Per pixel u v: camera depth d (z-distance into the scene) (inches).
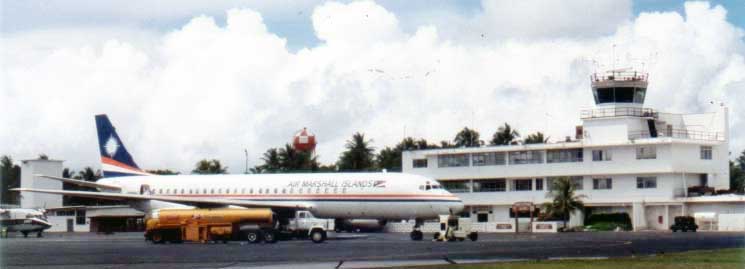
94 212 5012.3
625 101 4635.8
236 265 1792.6
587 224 4520.2
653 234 3474.4
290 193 3563.0
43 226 4023.1
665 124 4736.7
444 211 3272.6
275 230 2918.3
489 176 4859.7
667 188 4315.9
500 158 4840.1
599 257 1894.7
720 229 4092.0
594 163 4530.0
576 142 4643.2
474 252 2140.7
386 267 1662.2
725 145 4574.3
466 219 2910.9
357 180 3454.7
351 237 3353.8
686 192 4350.4
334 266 1716.3
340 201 3449.8
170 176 3937.0
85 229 5034.5
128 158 4055.1
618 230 4333.2
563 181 4389.8
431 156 5073.8
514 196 4776.1
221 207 3663.9
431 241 2886.3
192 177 3865.7
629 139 4473.4
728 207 4131.4
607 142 4485.7
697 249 2178.9
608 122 4618.6
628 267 1596.9
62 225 5073.8
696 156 4434.1
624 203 4426.7
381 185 3385.8
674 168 4296.3
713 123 4653.1
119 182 3959.2
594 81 4692.4
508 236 3447.3
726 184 4579.2
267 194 3612.2
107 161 4069.9
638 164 4389.8
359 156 6427.2
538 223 4279.0
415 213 3321.9
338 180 3491.6
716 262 1702.8
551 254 2033.7
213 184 3779.5
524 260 1823.3
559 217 4436.5
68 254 2262.6
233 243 2910.9
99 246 2748.5
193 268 1726.1
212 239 2945.4
